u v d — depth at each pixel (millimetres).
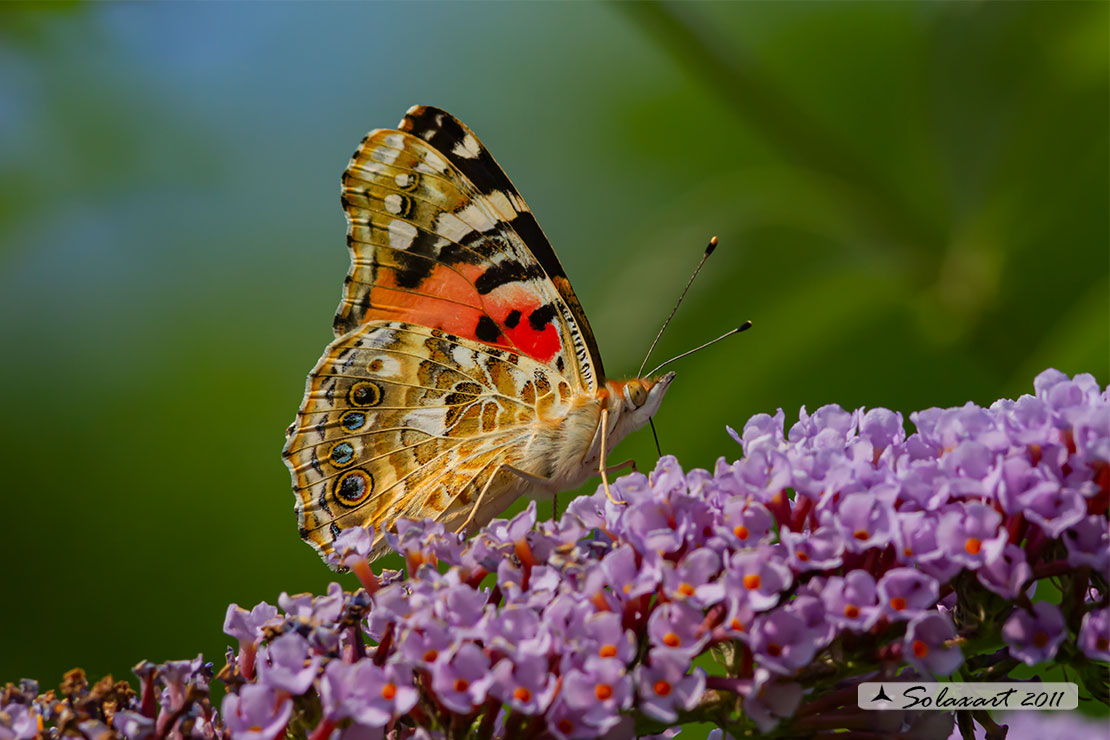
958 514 438
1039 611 438
